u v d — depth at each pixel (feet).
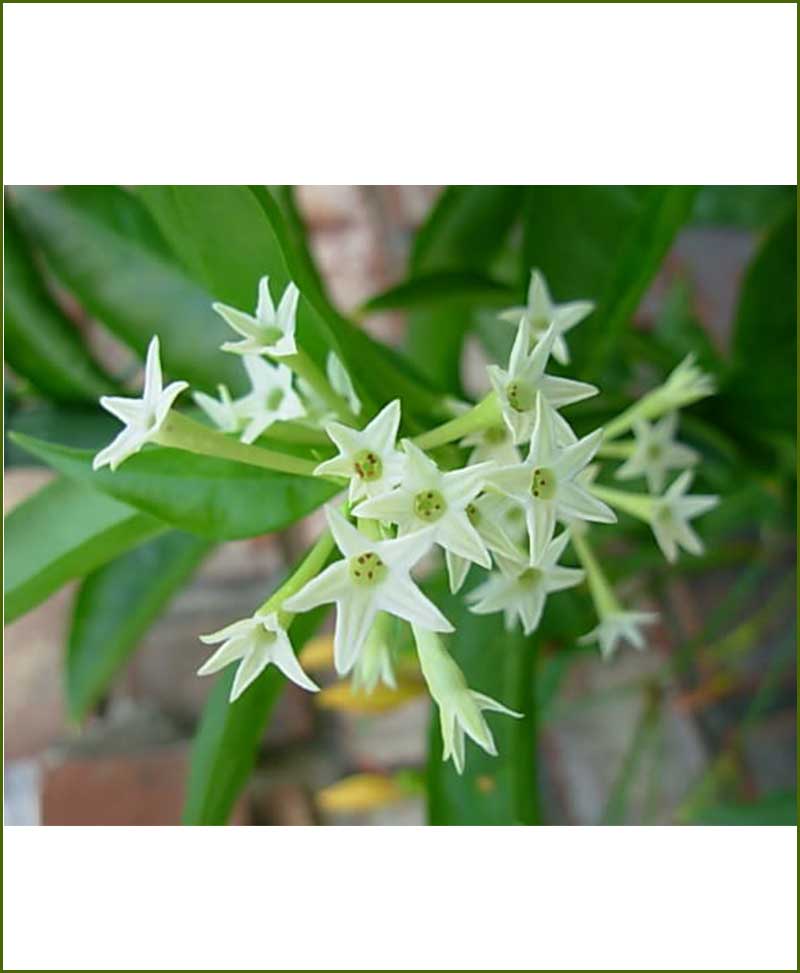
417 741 0.95
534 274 0.53
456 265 0.71
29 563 0.53
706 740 0.91
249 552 1.00
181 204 0.47
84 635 0.68
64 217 0.63
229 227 0.47
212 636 0.42
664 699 0.93
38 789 0.87
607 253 0.62
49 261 0.63
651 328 0.96
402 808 0.92
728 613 0.81
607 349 0.60
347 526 0.39
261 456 0.44
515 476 0.40
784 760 0.89
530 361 0.42
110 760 0.88
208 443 0.43
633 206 0.62
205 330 0.62
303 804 0.93
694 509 0.56
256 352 0.44
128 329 0.63
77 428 0.65
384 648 0.48
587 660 0.95
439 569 0.68
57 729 0.91
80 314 0.97
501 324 0.80
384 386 0.50
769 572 0.95
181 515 0.47
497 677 0.61
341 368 0.48
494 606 0.47
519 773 0.60
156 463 0.47
